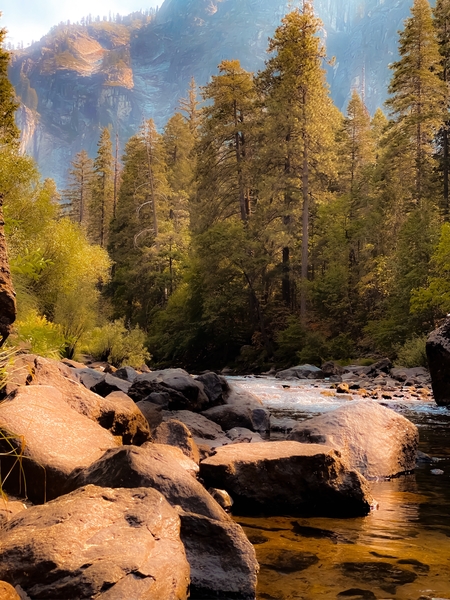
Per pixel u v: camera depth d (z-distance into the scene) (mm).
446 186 37500
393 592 3623
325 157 36438
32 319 17891
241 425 10641
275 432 10625
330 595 3574
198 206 42750
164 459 4883
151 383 11555
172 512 3678
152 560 3109
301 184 37750
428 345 15547
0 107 29703
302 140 36219
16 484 5043
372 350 34781
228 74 41250
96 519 3352
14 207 24719
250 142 41406
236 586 3557
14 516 3520
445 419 12641
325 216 40688
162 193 53094
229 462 5977
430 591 3645
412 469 7746
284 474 5867
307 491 5781
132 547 3141
